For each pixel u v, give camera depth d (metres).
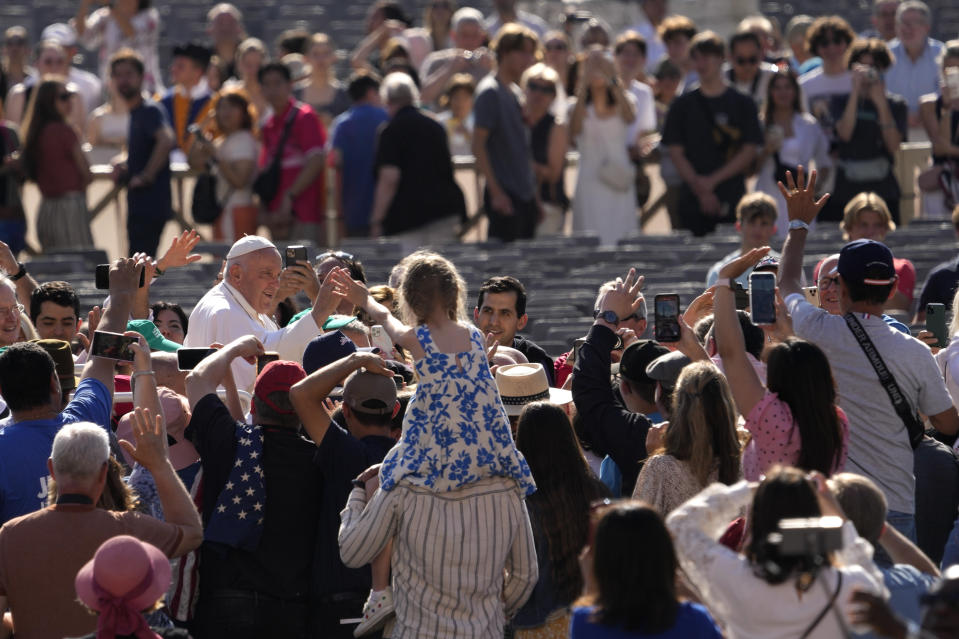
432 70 59.22
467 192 52.75
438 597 20.11
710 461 20.81
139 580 17.12
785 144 49.88
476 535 20.02
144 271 23.69
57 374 23.20
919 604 17.22
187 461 23.66
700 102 49.72
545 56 57.47
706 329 26.06
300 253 26.48
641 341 23.75
